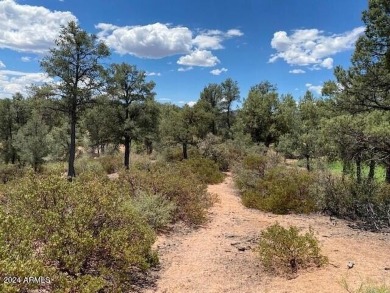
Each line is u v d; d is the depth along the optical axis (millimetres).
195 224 11352
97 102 24969
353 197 12352
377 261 7367
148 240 7414
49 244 5469
